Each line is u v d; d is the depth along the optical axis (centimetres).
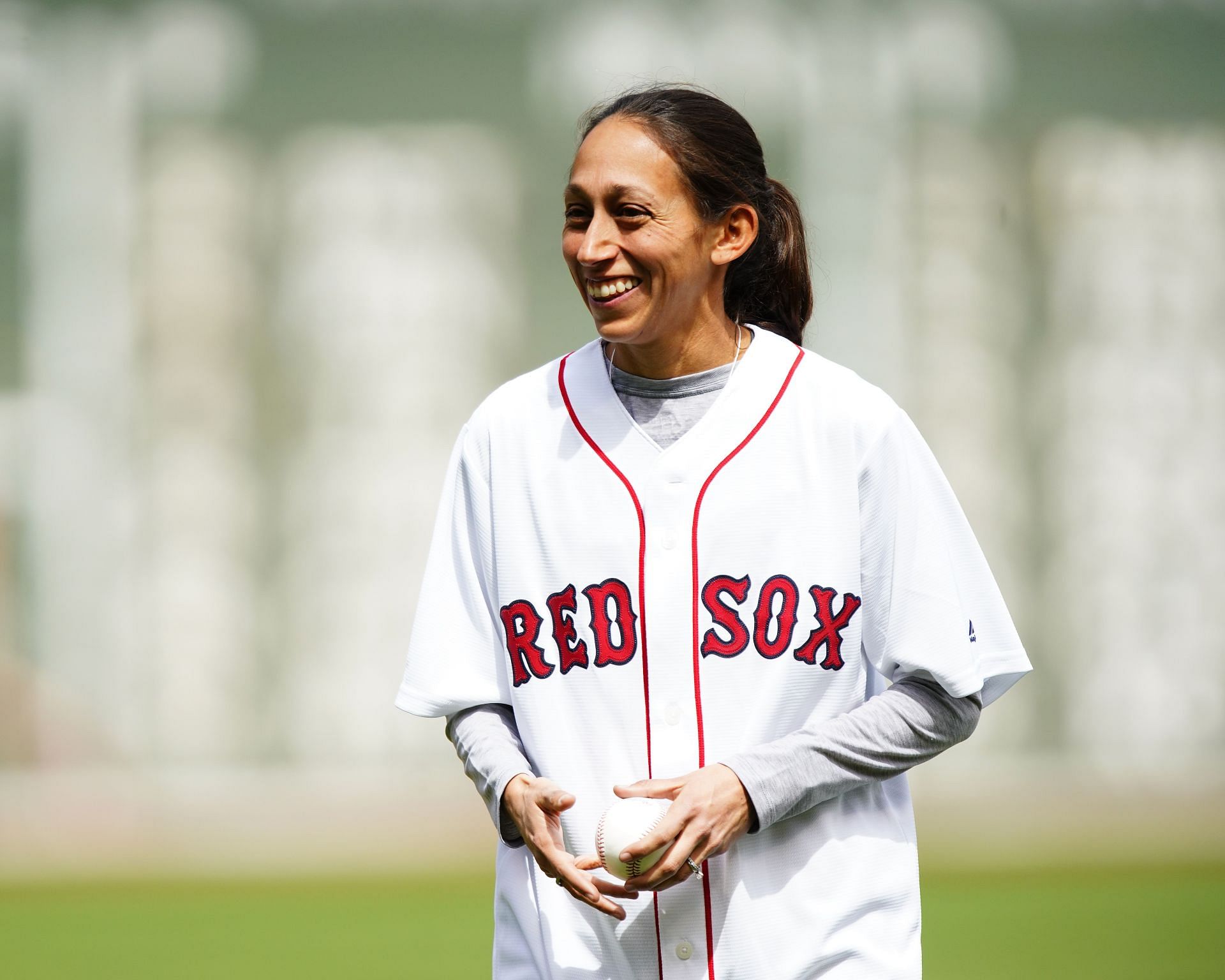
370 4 3619
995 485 3597
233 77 3612
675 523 716
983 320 3616
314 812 3184
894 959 715
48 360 3597
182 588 3559
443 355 3603
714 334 742
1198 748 3550
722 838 668
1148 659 3572
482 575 765
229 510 3581
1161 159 3616
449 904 2367
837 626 710
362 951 2008
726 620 708
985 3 3622
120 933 2162
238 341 3600
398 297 3603
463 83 3631
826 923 703
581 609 722
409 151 3619
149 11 3609
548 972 727
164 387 3594
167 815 3170
